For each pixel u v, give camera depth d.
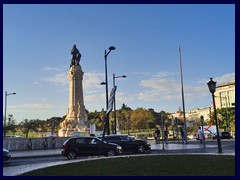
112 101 13.88
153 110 128.50
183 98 39.16
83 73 61.12
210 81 20.84
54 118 97.69
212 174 9.26
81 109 58.97
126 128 112.88
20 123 92.75
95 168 10.98
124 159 13.52
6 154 18.34
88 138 20.91
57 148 35.28
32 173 10.72
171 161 12.28
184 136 36.28
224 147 26.62
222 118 93.25
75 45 62.34
